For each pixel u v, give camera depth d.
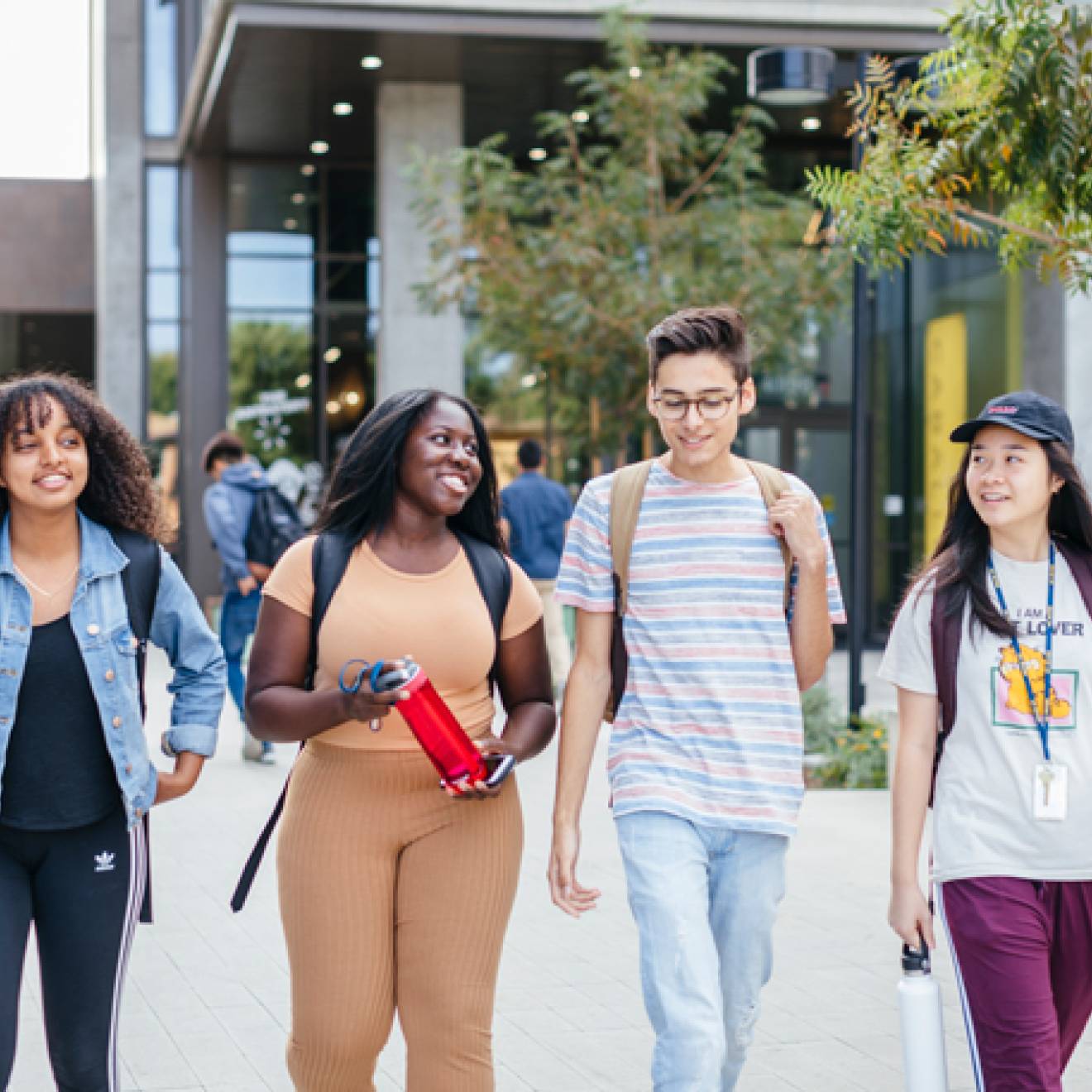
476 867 3.41
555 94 17.94
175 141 23.20
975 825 3.29
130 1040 4.97
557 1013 5.25
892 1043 4.97
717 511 3.60
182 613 3.62
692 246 14.39
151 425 23.20
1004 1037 3.22
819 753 10.10
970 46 5.39
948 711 3.35
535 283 14.18
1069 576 3.33
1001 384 17.38
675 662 3.57
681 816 3.49
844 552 19.80
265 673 3.41
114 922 3.41
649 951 3.43
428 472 3.39
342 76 17.38
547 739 3.59
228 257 22.53
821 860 7.52
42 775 3.32
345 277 22.73
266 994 5.46
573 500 19.47
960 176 5.52
